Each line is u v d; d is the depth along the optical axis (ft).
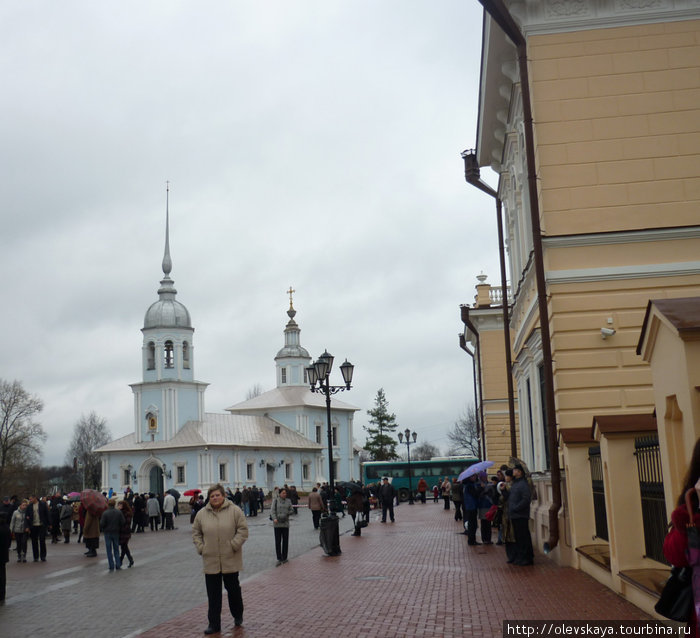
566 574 42.57
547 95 52.54
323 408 310.86
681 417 25.31
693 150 51.39
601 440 35.96
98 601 46.21
